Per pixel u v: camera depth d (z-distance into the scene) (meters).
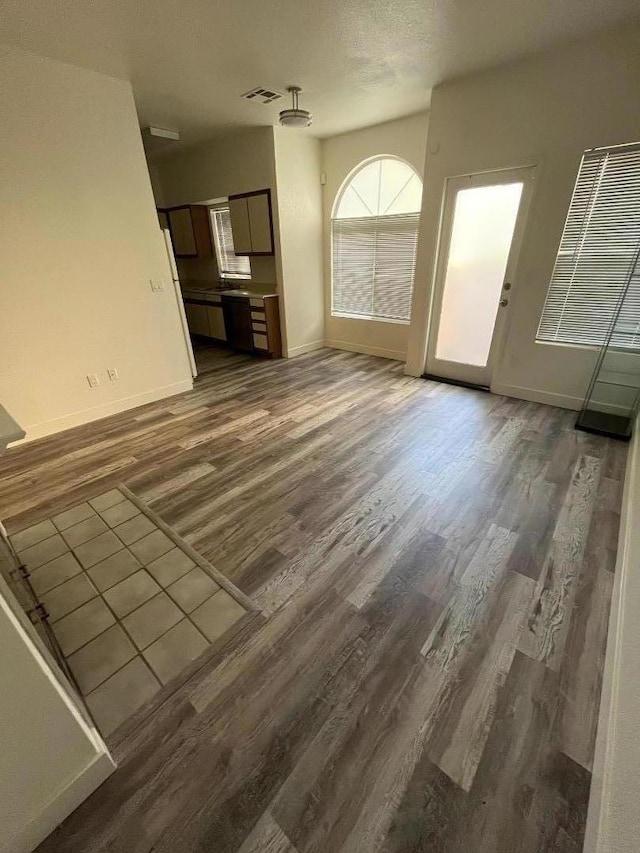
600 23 2.28
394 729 1.15
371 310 4.97
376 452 2.72
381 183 4.38
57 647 1.38
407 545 1.87
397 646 1.40
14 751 0.84
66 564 1.82
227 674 1.32
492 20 2.24
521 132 2.89
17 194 2.64
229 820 0.97
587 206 2.80
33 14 2.06
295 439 2.94
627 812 0.81
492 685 1.26
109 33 2.29
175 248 6.00
